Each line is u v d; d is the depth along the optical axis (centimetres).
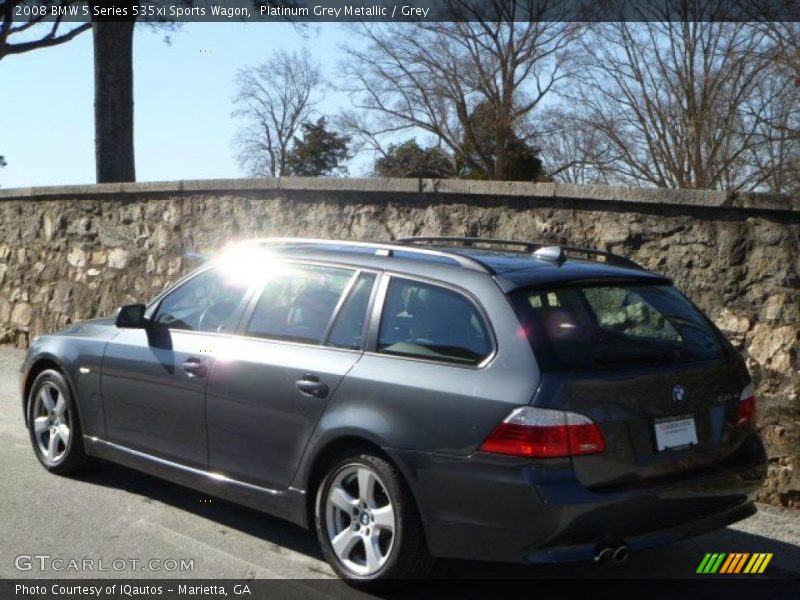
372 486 478
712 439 472
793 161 1897
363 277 521
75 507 611
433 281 490
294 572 513
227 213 1036
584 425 426
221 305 583
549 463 421
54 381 672
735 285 676
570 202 765
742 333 671
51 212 1233
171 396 582
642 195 714
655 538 444
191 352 573
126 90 1423
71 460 663
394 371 476
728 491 473
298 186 955
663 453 448
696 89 2294
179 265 1086
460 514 441
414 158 4072
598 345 457
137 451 611
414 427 457
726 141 2202
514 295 460
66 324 1211
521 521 424
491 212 815
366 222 908
